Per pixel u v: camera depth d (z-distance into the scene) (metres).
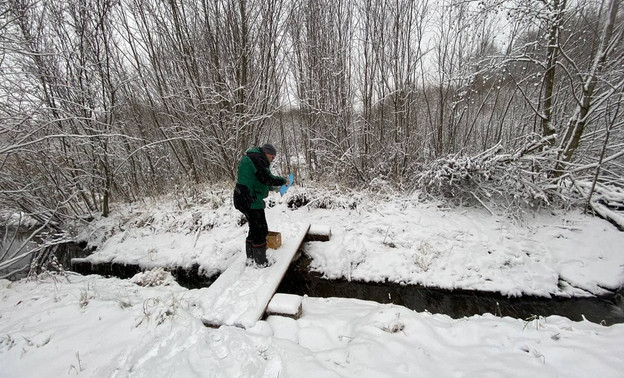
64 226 7.02
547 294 4.37
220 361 2.73
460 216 6.02
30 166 6.42
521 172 5.82
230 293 3.73
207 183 8.35
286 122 9.41
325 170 8.36
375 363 2.63
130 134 8.18
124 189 8.16
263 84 8.07
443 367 2.57
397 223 5.98
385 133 8.29
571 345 2.73
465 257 5.00
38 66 5.69
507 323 3.20
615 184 6.11
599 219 5.46
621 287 4.38
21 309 3.76
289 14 7.92
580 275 4.57
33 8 5.56
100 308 3.64
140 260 5.85
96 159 7.03
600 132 6.52
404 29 7.46
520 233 5.39
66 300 3.88
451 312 4.32
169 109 8.19
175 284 4.56
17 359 2.86
